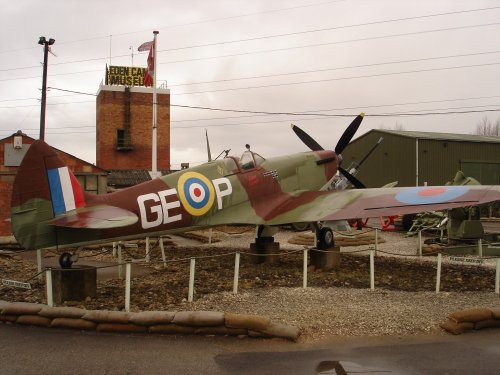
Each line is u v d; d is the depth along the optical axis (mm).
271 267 10414
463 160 33531
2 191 18031
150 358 5109
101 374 4711
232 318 5750
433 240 14227
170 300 7309
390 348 5359
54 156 7590
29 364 4965
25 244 7320
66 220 7246
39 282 8867
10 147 18266
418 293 7746
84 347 5453
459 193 9484
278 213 10461
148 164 39750
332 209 9906
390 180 33906
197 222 9406
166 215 8859
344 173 14008
